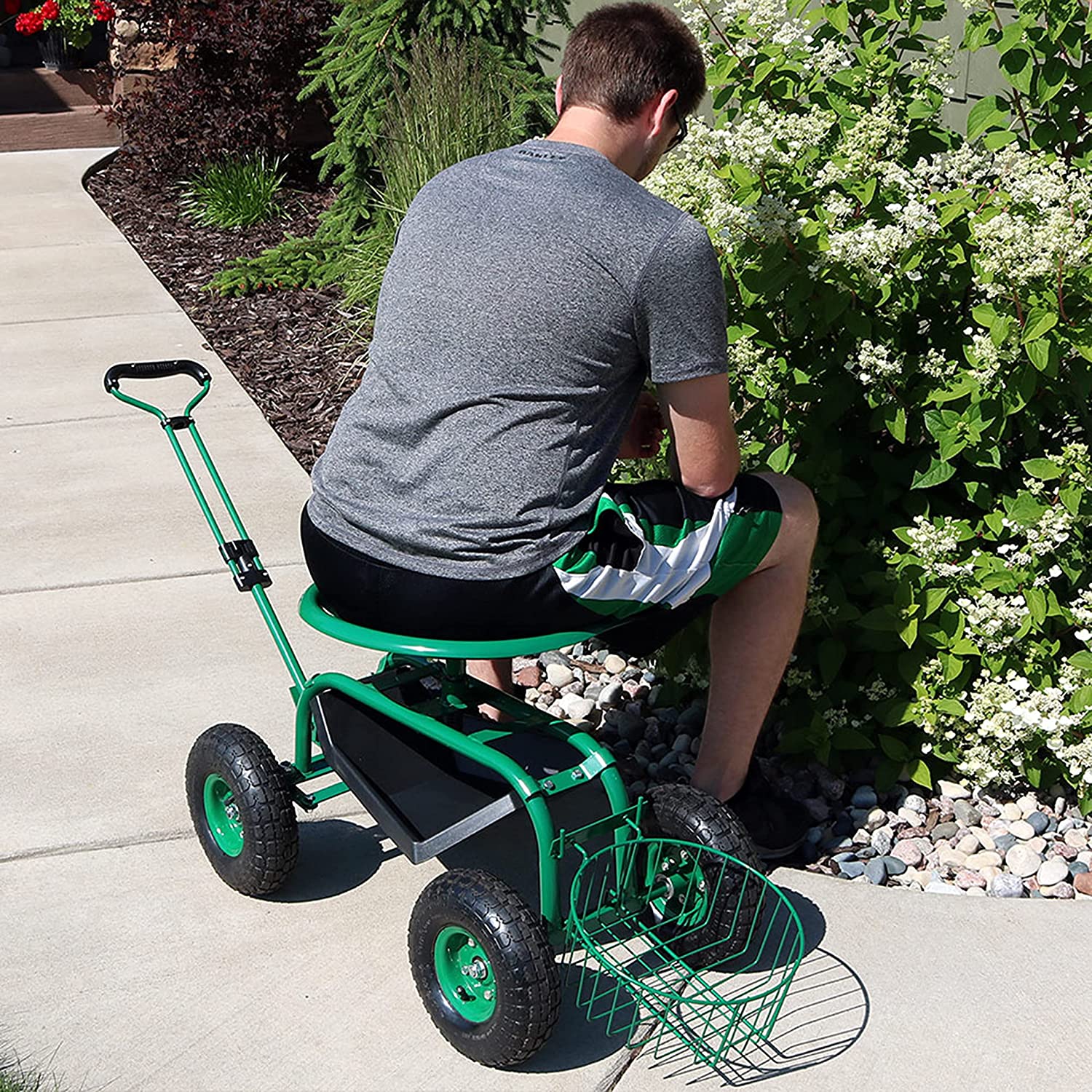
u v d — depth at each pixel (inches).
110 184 377.1
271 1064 103.7
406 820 109.2
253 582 131.6
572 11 366.6
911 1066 102.7
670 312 102.0
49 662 159.5
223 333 271.0
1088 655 129.9
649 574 106.7
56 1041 105.6
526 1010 97.1
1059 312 127.3
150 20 359.3
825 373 141.5
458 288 103.3
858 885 123.6
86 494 203.2
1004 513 139.9
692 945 110.2
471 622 105.2
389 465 106.0
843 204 134.3
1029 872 126.5
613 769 105.0
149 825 131.3
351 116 292.2
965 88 224.7
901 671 136.3
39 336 266.2
